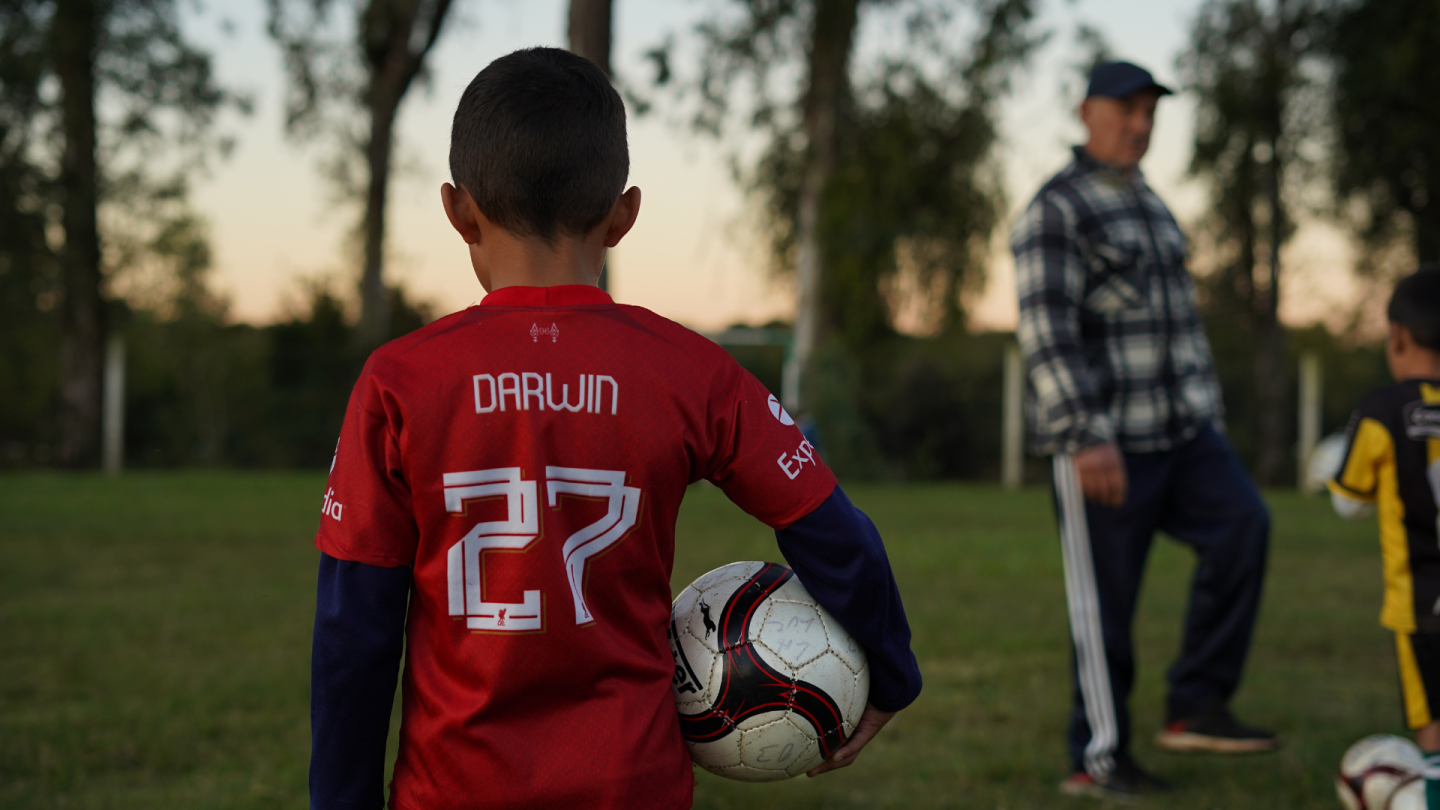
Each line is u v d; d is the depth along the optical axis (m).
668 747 1.26
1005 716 3.83
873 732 1.49
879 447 20.00
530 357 1.22
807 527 1.29
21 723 3.60
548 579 1.19
